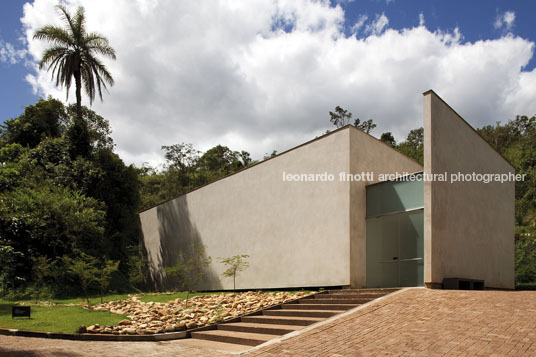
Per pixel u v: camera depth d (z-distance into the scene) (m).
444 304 7.64
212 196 18.28
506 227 15.14
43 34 22.77
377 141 13.38
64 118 28.81
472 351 5.00
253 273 15.23
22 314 9.55
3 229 16.80
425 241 10.45
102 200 22.27
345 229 11.91
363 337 6.05
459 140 12.49
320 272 12.52
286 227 14.05
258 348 6.21
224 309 10.41
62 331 8.45
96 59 24.09
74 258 17.11
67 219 17.33
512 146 42.41
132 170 24.66
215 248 17.62
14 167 21.59
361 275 11.88
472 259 12.34
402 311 7.38
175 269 17.14
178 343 7.62
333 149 12.73
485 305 7.33
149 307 11.27
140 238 25.03
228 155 50.44
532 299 7.77
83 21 23.73
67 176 20.84
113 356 6.44
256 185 15.73
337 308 8.77
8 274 15.89
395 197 11.77
